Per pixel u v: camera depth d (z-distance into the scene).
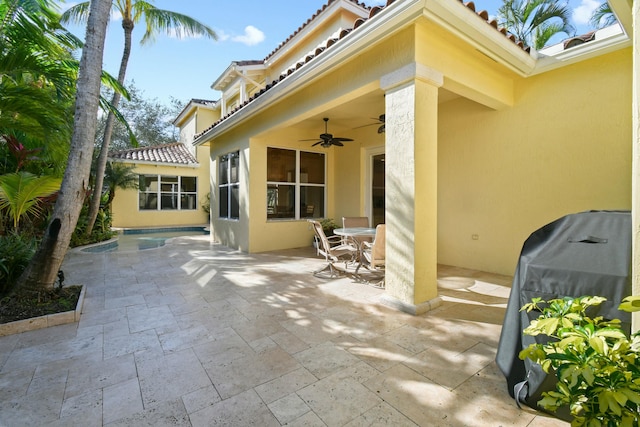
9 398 2.19
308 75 4.90
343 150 9.19
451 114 6.25
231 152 9.24
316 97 5.35
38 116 5.16
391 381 2.42
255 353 2.85
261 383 2.39
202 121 16.16
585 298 1.51
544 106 4.99
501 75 5.03
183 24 10.02
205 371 2.55
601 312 1.87
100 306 4.07
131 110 21.27
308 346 2.98
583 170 4.63
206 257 7.57
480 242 5.88
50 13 6.32
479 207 5.87
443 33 3.83
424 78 3.73
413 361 2.71
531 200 5.18
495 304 4.12
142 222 14.66
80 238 9.06
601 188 4.48
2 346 2.96
